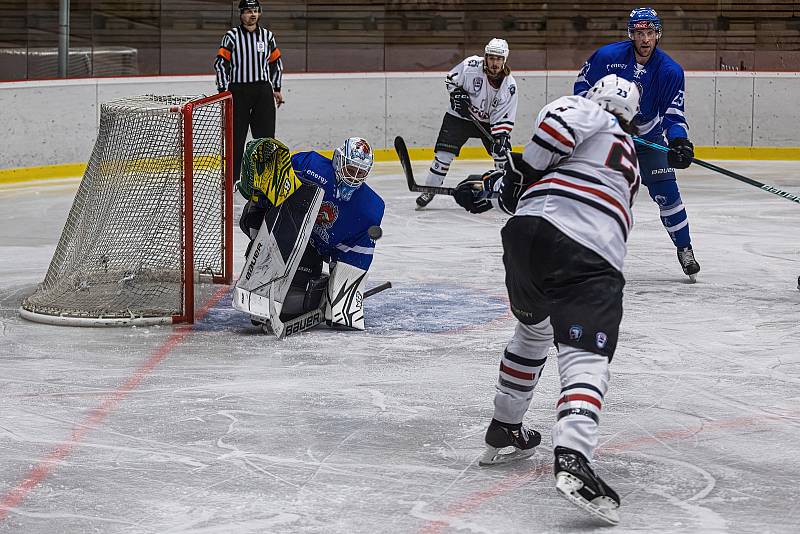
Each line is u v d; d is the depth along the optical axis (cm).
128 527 551
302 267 974
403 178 2017
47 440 681
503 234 595
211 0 2319
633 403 768
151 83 2016
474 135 1648
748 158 2341
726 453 667
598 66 1183
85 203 1069
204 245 1186
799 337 962
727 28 2464
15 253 1314
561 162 586
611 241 571
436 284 1162
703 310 1061
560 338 564
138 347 904
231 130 1135
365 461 649
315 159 932
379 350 902
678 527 555
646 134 1177
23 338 929
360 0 2430
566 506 583
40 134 1880
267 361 865
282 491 601
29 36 2189
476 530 550
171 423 715
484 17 2488
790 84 2325
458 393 786
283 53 2406
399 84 2248
